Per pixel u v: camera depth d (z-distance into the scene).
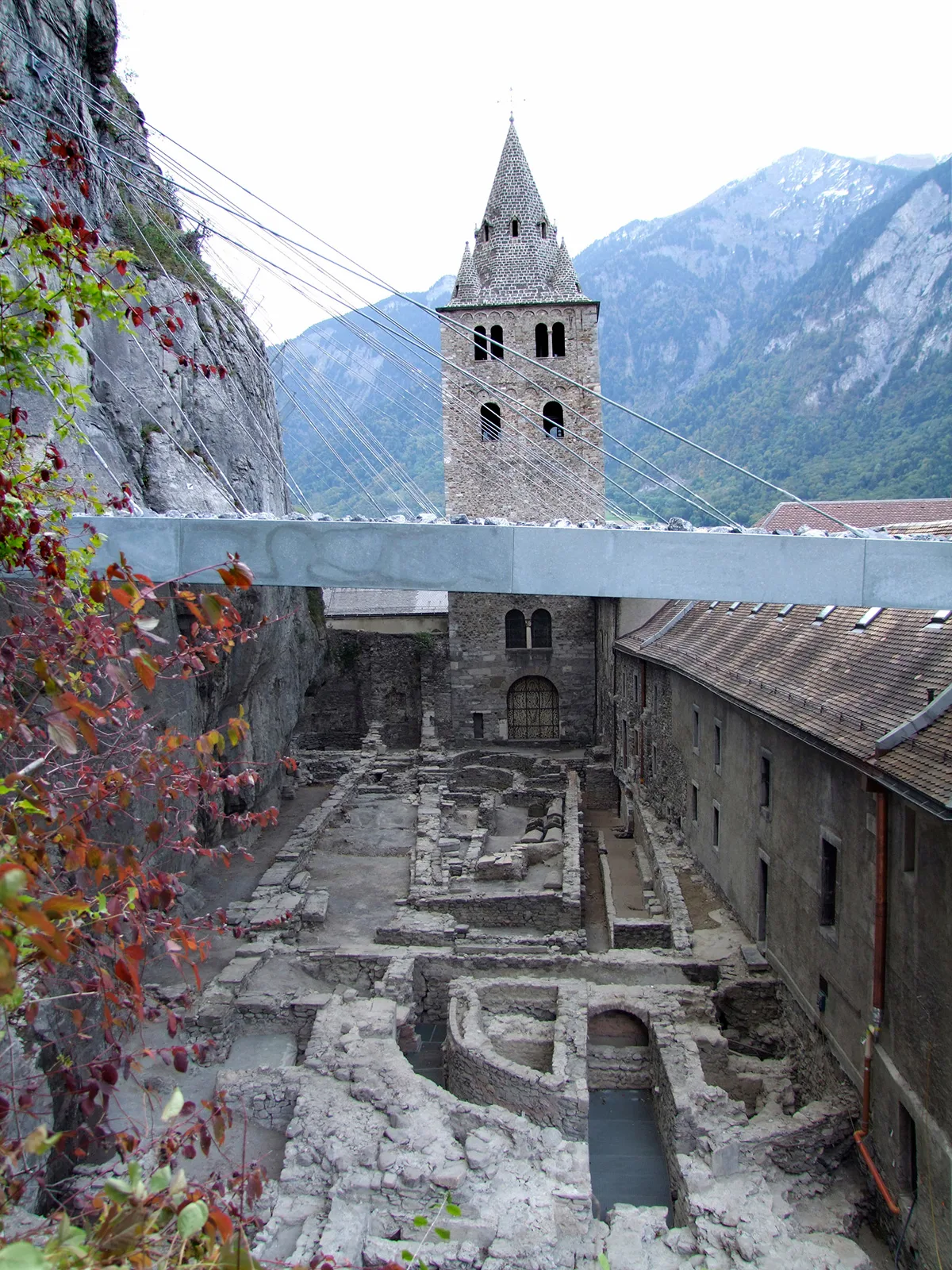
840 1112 15.93
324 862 31.09
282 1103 16.52
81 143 20.44
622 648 38.50
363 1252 12.65
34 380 9.62
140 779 8.57
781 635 23.30
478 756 44.34
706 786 27.39
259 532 14.18
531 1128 15.22
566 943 23.94
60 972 12.05
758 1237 13.18
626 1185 16.69
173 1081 17.22
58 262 9.48
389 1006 19.42
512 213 48.56
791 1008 19.78
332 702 49.56
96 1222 7.05
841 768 16.97
